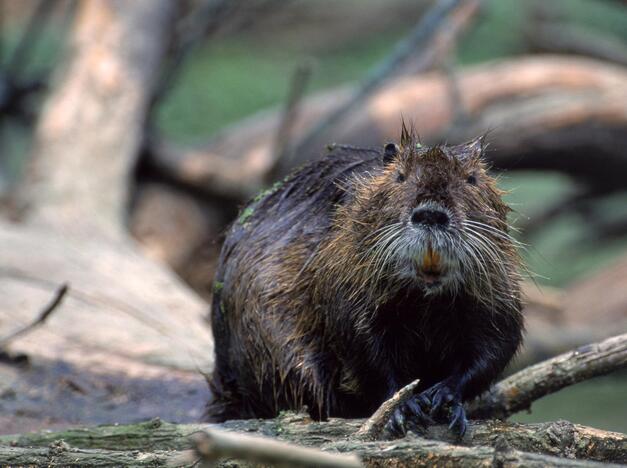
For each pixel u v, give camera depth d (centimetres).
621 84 1711
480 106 1684
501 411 677
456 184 584
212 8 1836
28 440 641
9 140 2172
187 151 1727
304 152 1614
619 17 2638
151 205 1662
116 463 562
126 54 1722
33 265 1147
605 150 1677
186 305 1123
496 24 2658
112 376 906
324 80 2833
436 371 642
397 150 641
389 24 3222
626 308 1551
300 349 645
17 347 945
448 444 537
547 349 1451
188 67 2789
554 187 2273
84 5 1803
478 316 604
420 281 579
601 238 2038
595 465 486
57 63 1897
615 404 1429
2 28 2652
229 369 723
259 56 3058
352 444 539
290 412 615
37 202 1488
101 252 1271
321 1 3225
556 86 1711
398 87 1733
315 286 636
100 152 1587
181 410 839
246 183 1673
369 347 611
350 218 616
